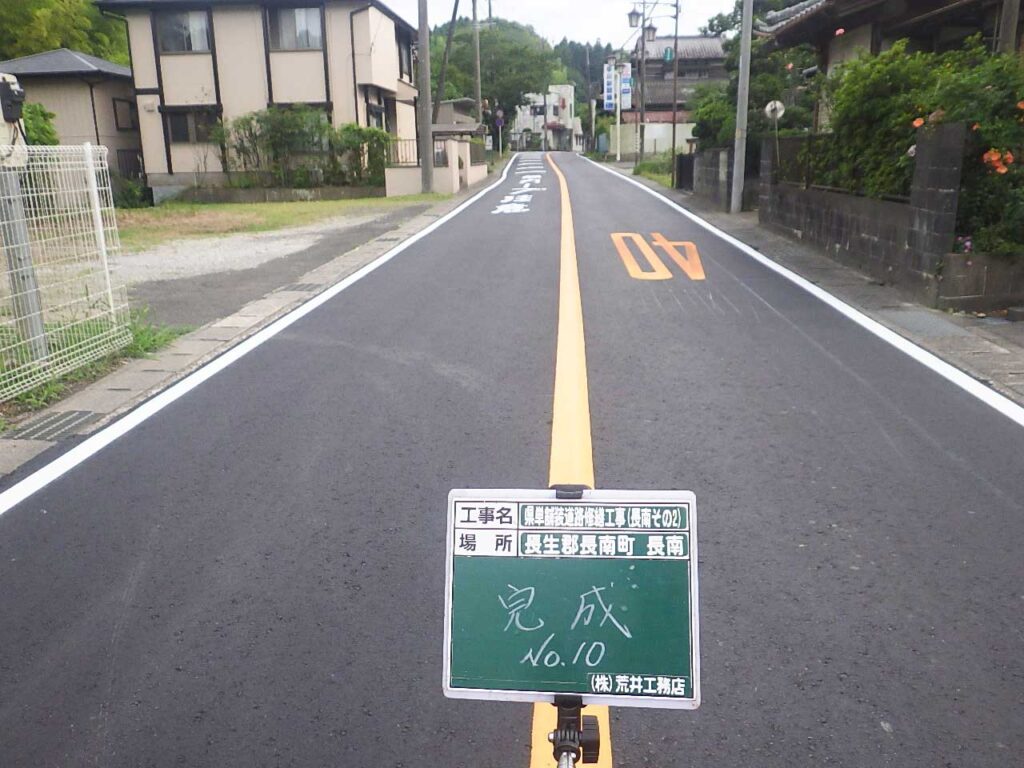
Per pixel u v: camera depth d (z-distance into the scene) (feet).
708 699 8.36
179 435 15.49
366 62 79.82
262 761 7.64
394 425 15.80
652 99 161.79
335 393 17.74
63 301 19.48
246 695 8.51
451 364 19.74
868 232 30.42
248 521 12.13
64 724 8.14
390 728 8.05
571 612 6.58
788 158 41.22
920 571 10.54
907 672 8.68
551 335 22.30
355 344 21.68
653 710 8.27
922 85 28.91
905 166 27.48
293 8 79.10
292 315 25.18
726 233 42.68
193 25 79.77
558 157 165.78
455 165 77.77
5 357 17.78
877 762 7.50
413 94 99.45
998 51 31.27
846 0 40.50
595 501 6.56
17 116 18.15
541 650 6.59
